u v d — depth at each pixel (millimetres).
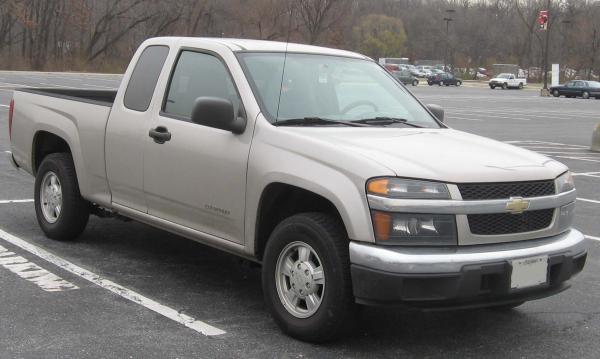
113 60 69188
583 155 16922
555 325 5254
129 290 5598
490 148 4992
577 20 98375
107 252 6660
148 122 5762
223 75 5398
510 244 4441
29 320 4867
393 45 109562
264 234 4988
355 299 4285
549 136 21969
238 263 6473
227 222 5105
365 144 4621
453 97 48344
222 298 5508
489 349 4730
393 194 4176
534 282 4434
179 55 5809
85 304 5234
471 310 5527
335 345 4637
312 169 4508
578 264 4801
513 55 117312
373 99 5711
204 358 4355
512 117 30391
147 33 71188
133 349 4449
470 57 122375
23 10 61781
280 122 4992
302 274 4590
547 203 4598
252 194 4863
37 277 5816
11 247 6660
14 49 69562
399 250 4156
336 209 4531
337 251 4359
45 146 7250
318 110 5281
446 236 4234
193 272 6160
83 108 6535
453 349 4703
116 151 6055
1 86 33312
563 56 102875
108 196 6277
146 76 6035
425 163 4379
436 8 131375
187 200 5391
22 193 9172
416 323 5180
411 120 5648
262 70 5336
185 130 5402
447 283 4133
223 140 5105
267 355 4430
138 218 5980
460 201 4246
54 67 63406
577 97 55812
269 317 5117
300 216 4609
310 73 5570
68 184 6664
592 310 5629
